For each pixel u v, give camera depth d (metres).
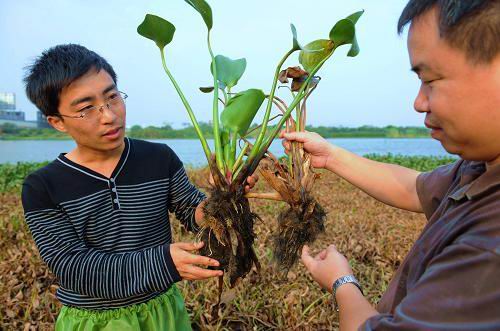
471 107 0.75
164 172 1.65
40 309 2.54
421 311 0.74
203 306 2.52
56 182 1.47
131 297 1.54
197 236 1.48
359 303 1.01
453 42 0.73
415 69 0.83
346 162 1.43
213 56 1.50
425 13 0.78
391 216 5.36
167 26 1.41
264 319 2.46
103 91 1.40
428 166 12.89
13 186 8.23
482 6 0.70
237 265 1.50
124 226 1.55
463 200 0.86
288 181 1.43
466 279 0.71
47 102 1.40
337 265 1.15
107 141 1.44
